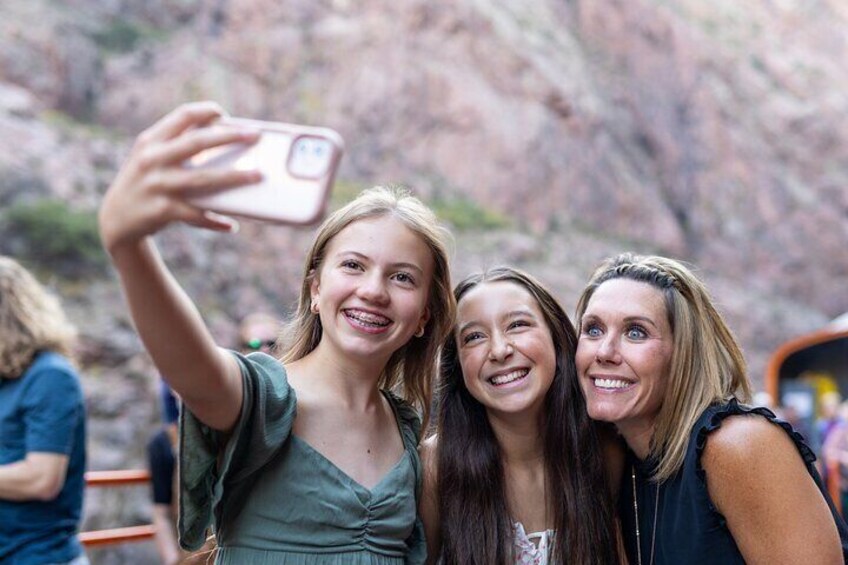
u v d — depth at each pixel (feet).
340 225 7.13
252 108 123.24
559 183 133.49
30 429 9.58
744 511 7.29
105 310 83.51
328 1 138.21
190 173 4.06
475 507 8.43
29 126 98.17
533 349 8.42
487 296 8.58
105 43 119.96
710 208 149.18
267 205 4.22
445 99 132.36
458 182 129.08
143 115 115.34
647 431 8.37
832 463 31.83
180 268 95.35
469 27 139.33
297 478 6.56
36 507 9.61
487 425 8.84
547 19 155.33
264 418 6.11
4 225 85.35
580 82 146.20
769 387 45.96
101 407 77.00
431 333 7.79
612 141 145.48
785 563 7.10
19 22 111.86
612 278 8.44
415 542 7.48
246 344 14.11
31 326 9.93
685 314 8.05
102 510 63.21
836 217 154.92
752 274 146.72
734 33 177.88
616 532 8.91
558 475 8.63
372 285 6.83
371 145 127.65
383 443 7.32
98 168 99.66
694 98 157.28
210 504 6.05
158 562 64.64
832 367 45.09
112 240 4.26
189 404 5.57
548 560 8.59
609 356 8.07
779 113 163.73
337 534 6.57
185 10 129.29
